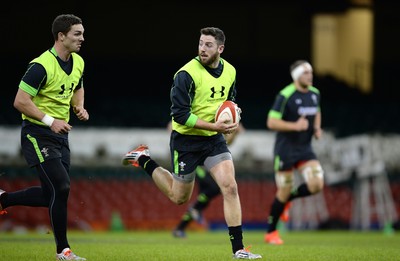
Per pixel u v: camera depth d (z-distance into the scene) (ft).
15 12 320.50
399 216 252.21
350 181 253.44
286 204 128.98
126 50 338.54
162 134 243.81
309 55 356.59
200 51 79.92
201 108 82.23
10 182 226.99
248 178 255.91
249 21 351.67
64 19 78.18
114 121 299.58
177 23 343.67
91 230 221.66
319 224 234.99
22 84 76.28
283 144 129.18
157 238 150.30
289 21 354.74
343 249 102.94
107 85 342.23
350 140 255.50
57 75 78.59
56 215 76.74
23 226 210.59
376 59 361.51
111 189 238.68
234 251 78.79
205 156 82.74
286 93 129.59
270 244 122.31
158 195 240.12
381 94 358.64
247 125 314.96
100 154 239.71
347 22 356.59
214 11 347.56
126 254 87.45
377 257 85.66
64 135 80.12
